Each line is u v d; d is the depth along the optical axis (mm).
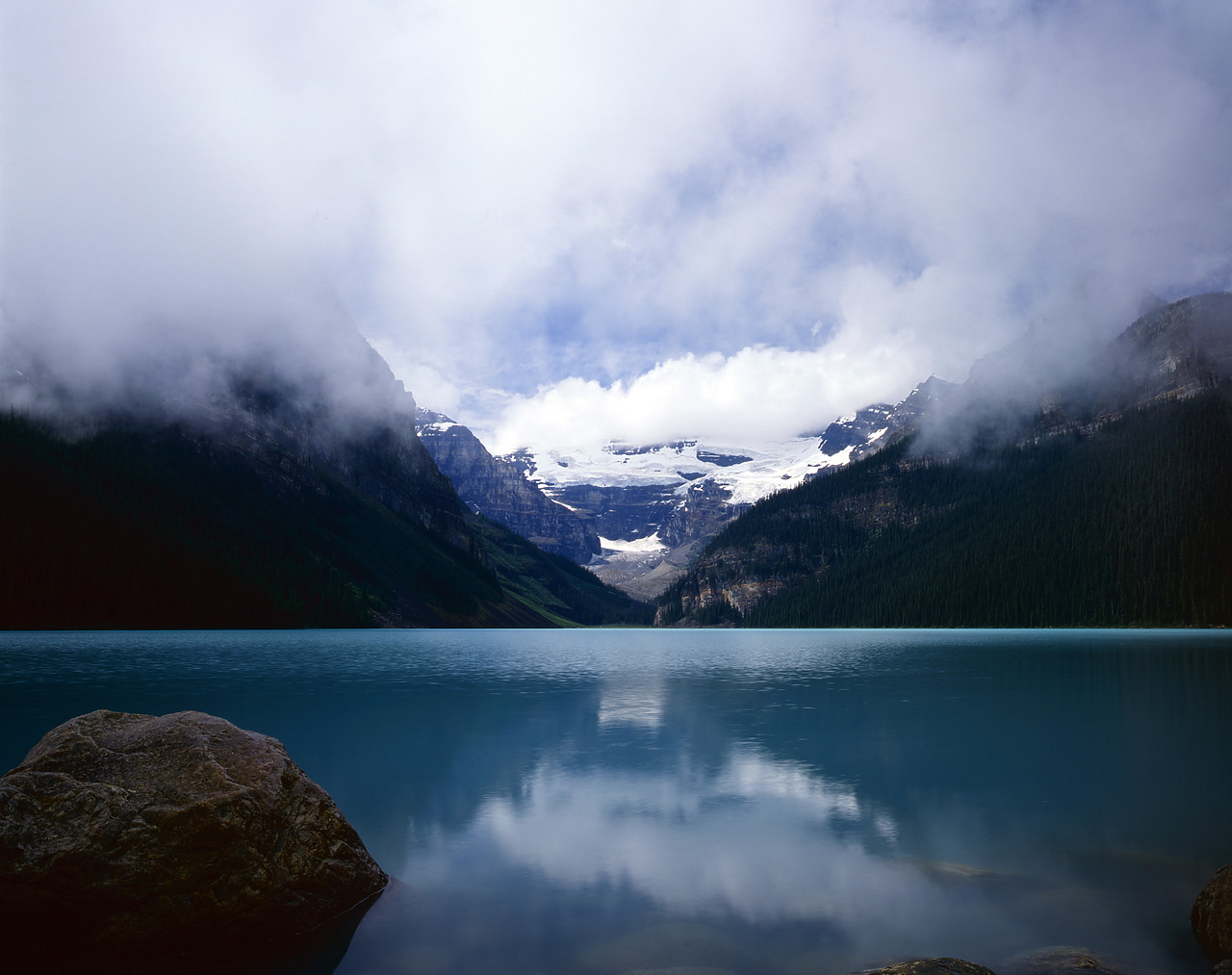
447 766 25109
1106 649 98750
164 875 10930
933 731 32031
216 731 12875
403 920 12469
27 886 10539
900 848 16438
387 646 110625
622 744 29219
